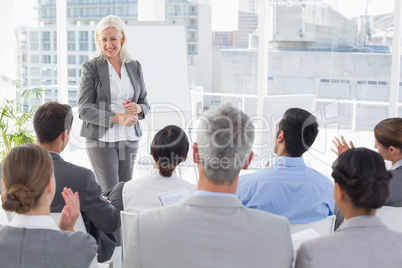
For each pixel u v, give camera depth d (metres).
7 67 5.52
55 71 5.93
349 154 1.50
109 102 3.74
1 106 5.48
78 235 1.55
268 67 5.58
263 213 1.47
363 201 1.44
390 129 2.44
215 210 1.44
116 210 2.41
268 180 2.20
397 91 5.05
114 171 3.76
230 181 1.46
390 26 5.09
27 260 1.49
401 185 2.36
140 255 1.44
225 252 1.42
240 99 5.70
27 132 5.01
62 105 2.41
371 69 5.24
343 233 1.45
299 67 5.48
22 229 1.51
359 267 1.41
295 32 5.43
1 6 5.46
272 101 3.99
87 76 3.72
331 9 5.27
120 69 3.80
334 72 5.38
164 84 5.00
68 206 1.80
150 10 5.73
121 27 3.72
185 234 1.42
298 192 2.19
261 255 1.42
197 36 5.72
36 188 1.50
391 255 1.42
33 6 5.84
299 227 2.22
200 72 5.76
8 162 1.51
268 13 5.45
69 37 5.97
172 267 1.43
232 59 5.67
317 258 1.43
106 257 2.58
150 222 1.45
